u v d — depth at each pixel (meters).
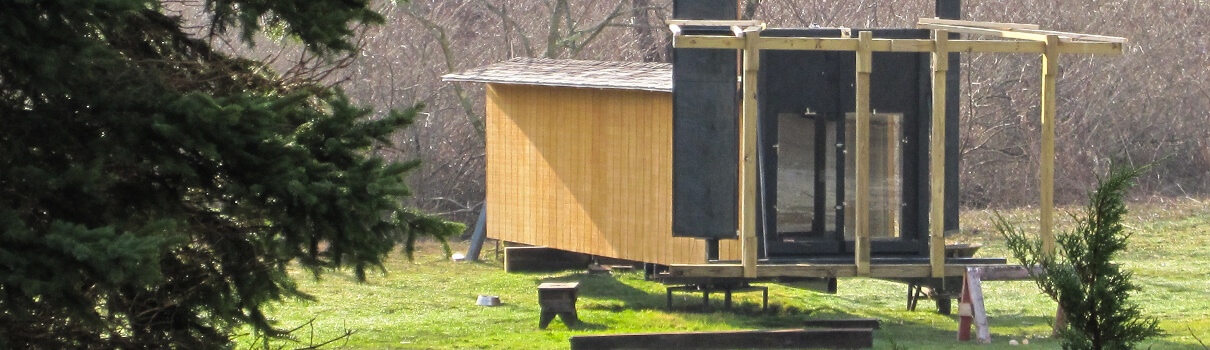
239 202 14.44
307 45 16.16
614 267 44.66
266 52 43.22
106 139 13.48
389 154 63.09
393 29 66.81
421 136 64.31
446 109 65.19
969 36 65.50
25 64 12.88
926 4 67.56
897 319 32.22
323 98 16.41
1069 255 10.94
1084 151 65.62
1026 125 66.25
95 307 13.52
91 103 13.49
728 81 29.47
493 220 47.06
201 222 14.97
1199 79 68.38
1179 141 67.62
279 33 16.78
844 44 24.61
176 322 15.13
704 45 24.58
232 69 16.19
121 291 14.20
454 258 49.41
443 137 65.19
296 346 27.41
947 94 30.80
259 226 14.81
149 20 15.56
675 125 30.00
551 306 31.48
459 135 65.50
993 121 67.00
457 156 64.75
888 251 28.14
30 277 11.69
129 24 15.04
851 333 25.08
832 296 37.72
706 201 29.84
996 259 26.66
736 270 25.67
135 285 12.40
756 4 58.41
